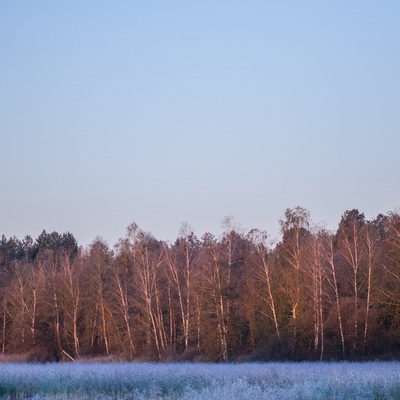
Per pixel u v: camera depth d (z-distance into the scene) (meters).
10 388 42.44
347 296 75.06
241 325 78.62
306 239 78.62
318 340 73.00
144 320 84.75
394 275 73.06
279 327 77.06
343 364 53.00
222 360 75.38
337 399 29.94
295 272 75.81
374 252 74.50
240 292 81.38
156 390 36.78
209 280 78.62
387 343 70.12
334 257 80.44
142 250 88.00
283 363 64.75
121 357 81.62
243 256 83.38
